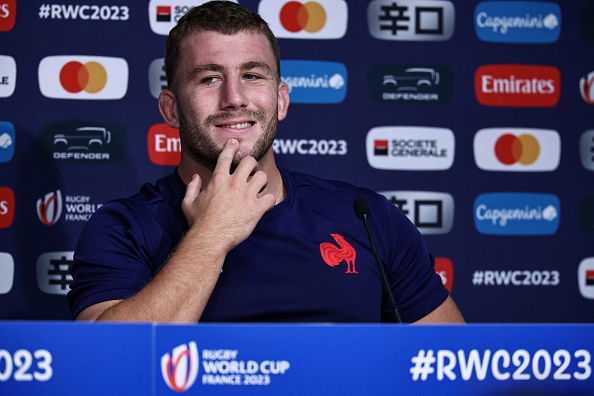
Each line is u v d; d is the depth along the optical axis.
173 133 6.60
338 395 2.87
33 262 6.48
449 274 6.77
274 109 5.22
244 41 5.13
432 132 6.77
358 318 5.05
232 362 2.85
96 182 6.53
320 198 5.43
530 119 6.84
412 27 6.76
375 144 6.73
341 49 6.71
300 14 6.67
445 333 2.94
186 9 6.60
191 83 5.12
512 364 2.96
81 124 6.53
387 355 2.90
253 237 5.08
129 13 6.57
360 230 5.32
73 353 2.83
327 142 6.70
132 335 2.84
